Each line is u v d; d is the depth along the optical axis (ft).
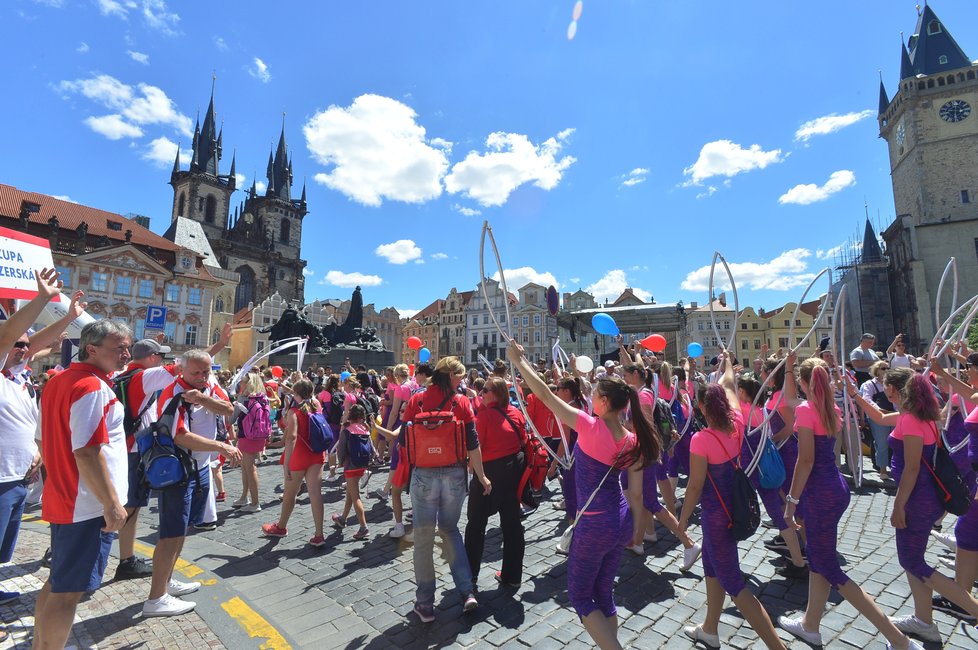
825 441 11.26
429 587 12.68
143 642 11.44
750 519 10.17
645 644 11.43
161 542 12.87
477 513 14.55
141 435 12.83
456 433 13.21
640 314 76.38
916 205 199.21
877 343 191.52
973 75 193.16
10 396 13.19
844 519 20.65
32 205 153.07
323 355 64.69
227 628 12.17
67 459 9.67
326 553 17.63
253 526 20.94
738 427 11.07
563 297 272.72
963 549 11.89
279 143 330.95
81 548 9.68
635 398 10.06
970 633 11.51
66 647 11.12
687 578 15.16
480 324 275.39
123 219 174.91
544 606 13.39
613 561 9.93
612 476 10.02
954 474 11.10
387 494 24.76
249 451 23.41
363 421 19.76
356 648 11.41
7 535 13.14
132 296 159.22
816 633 11.27
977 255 180.04
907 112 204.74
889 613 12.64
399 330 340.59
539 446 15.49
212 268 221.87
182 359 13.12
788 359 15.57
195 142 292.20
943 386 18.53
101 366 10.36
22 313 10.82
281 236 311.68
